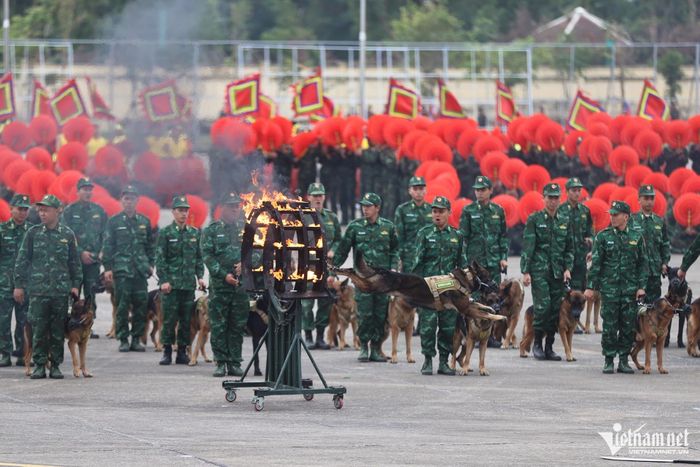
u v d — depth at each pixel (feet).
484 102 497.05
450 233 147.64
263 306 140.26
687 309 146.20
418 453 97.76
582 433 108.37
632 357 149.38
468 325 143.43
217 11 540.52
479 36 625.41
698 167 319.47
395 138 308.60
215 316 141.79
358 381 138.92
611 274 145.89
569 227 156.35
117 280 164.14
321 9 628.28
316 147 317.63
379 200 156.04
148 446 100.17
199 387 134.31
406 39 595.88
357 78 502.79
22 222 153.89
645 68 564.30
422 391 131.75
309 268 123.85
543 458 96.37
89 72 435.94
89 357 159.33
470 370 147.64
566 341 156.76
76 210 171.12
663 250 164.04
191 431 107.76
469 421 114.42
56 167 301.22
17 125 313.73
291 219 126.21
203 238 141.69
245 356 159.02
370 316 153.28
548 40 611.47
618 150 296.51
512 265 261.03
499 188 285.02
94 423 111.75
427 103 465.88
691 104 506.07
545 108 518.78
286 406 122.52
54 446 100.07
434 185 212.84
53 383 136.87
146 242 165.89
